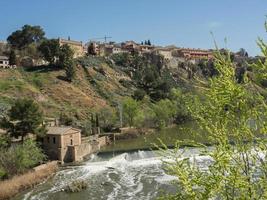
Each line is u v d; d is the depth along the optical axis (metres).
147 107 140.75
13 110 69.62
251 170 10.35
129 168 64.62
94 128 103.44
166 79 190.00
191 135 11.66
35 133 70.56
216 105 10.52
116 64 178.62
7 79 129.75
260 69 10.12
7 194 50.25
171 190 48.22
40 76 140.12
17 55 172.25
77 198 48.62
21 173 58.97
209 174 10.60
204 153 10.80
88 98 132.00
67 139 74.25
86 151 78.75
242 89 10.17
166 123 117.81
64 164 70.69
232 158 10.28
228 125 10.66
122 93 147.88
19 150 60.72
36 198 49.62
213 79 10.59
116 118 113.31
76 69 152.62
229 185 10.06
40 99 120.75
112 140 99.88
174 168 10.64
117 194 49.09
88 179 58.31
